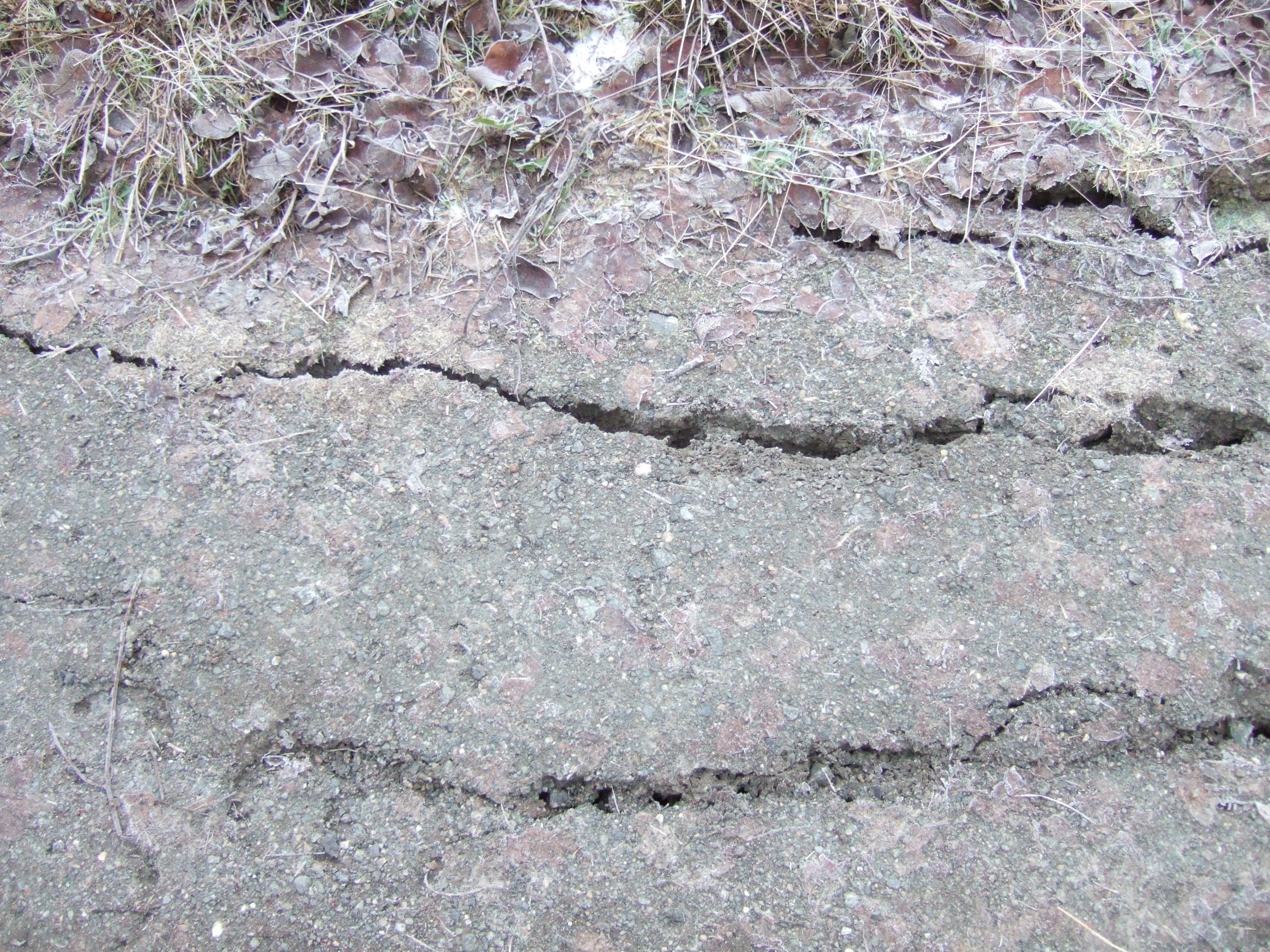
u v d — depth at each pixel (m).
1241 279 1.42
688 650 1.28
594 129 1.44
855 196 1.43
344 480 1.33
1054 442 1.36
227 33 1.44
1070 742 1.26
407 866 1.23
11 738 1.26
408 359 1.38
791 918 1.21
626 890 1.22
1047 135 1.45
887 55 1.47
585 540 1.31
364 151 1.42
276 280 1.41
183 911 1.22
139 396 1.37
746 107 1.46
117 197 1.43
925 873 1.22
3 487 1.34
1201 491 1.33
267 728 1.26
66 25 1.45
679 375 1.38
